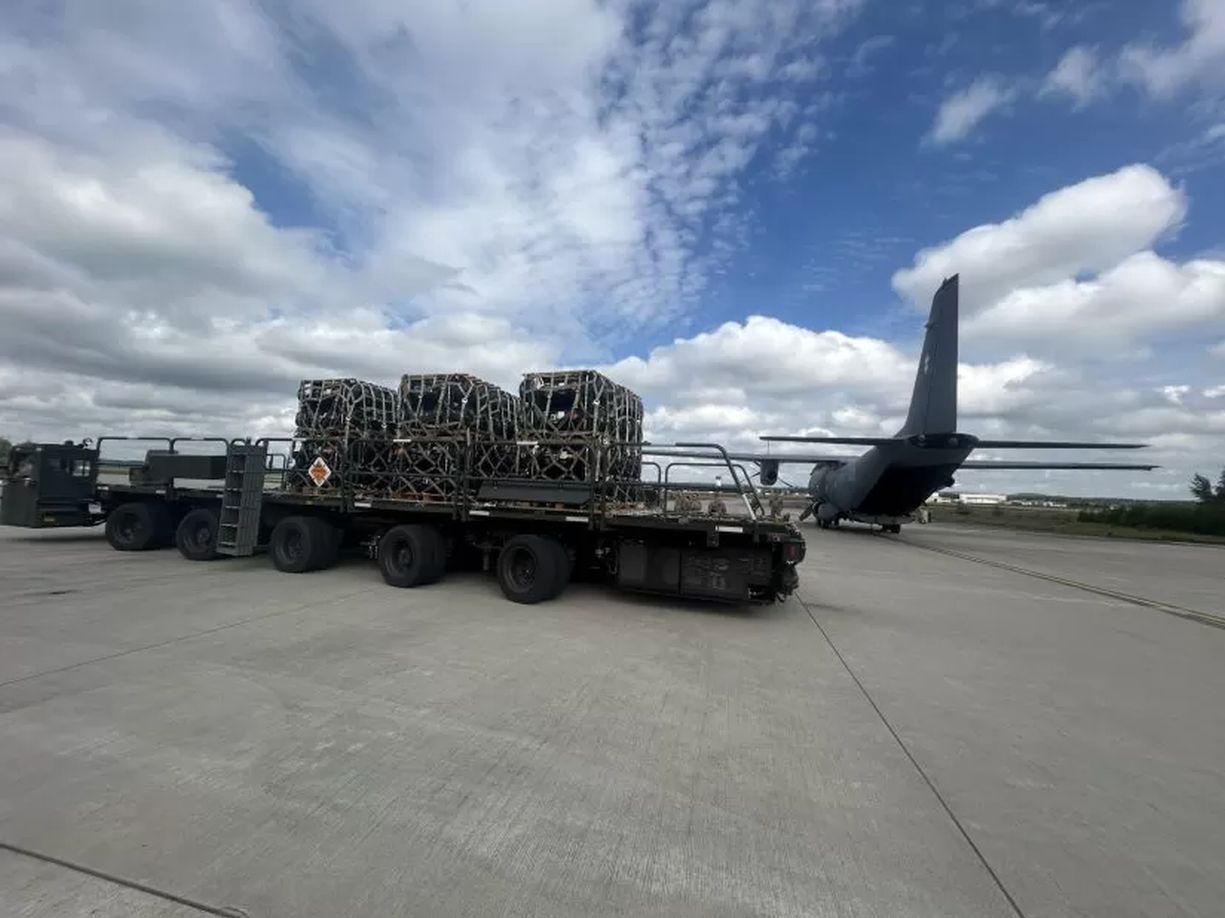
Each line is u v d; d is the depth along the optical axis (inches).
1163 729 182.1
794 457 1081.4
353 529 414.0
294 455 400.2
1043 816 128.6
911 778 143.6
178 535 418.6
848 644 268.5
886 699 198.8
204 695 176.1
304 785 128.1
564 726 164.7
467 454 343.9
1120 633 314.3
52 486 462.0
